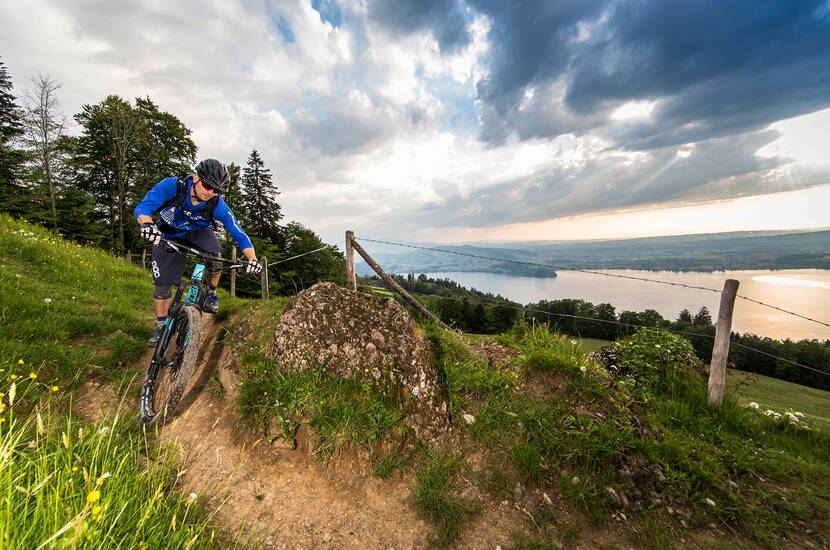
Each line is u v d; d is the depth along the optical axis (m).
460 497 2.65
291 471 2.69
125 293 6.24
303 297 3.86
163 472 2.43
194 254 3.22
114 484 1.99
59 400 2.96
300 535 2.26
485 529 2.44
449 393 3.50
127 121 26.62
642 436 3.14
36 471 1.87
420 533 2.39
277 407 2.96
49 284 5.46
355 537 2.31
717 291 4.29
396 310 4.00
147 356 4.06
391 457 2.84
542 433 3.07
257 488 2.54
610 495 2.66
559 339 5.03
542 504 2.64
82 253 8.74
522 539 2.37
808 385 57.00
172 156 30.41
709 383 4.33
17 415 2.61
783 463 3.34
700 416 4.05
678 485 2.80
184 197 3.27
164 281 3.44
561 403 3.38
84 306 4.70
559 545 2.36
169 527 1.96
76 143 26.91
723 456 3.25
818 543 2.49
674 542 2.42
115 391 3.32
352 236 6.47
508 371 3.97
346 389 3.17
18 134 25.72
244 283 23.09
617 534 2.47
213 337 4.44
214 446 2.84
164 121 29.50
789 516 2.70
